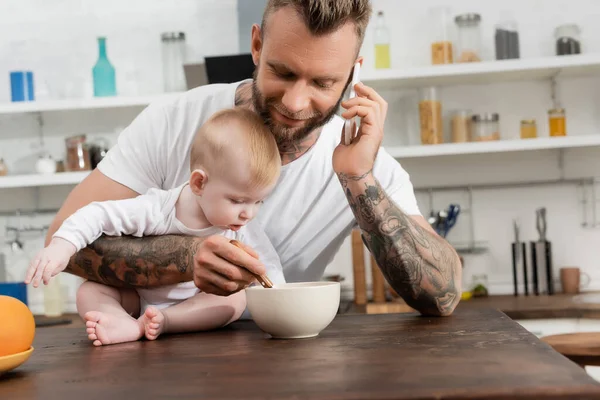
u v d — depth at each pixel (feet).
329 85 4.25
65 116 11.60
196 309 4.22
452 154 10.53
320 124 4.58
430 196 11.25
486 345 3.25
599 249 11.05
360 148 4.45
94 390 2.68
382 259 4.50
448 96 11.16
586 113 11.05
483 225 11.20
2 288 10.57
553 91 11.04
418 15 11.23
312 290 3.71
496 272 11.16
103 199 5.17
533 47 11.10
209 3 11.46
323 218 5.40
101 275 4.52
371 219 4.47
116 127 11.56
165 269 4.35
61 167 11.01
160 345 3.74
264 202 5.32
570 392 2.38
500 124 11.11
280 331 3.75
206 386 2.64
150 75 11.52
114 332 3.86
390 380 2.60
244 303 4.46
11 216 11.68
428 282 4.44
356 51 4.33
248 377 2.77
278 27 4.09
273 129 4.70
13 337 3.08
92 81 11.50
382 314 4.74
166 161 5.29
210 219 4.69
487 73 10.24
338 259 11.27
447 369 2.74
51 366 3.24
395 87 11.15
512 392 2.39
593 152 11.07
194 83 10.05
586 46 11.07
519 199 11.18
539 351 3.05
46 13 11.67
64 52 11.66
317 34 4.02
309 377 2.71
